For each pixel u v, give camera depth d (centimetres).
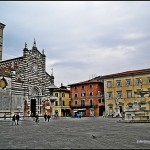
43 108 6788
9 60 6153
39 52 6888
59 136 1923
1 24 6662
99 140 1628
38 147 1327
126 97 8044
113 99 8281
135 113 4162
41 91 6794
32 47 6694
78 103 9394
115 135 1955
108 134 2047
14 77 6091
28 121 4825
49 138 1781
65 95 10212
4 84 5816
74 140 1642
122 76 8206
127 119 4188
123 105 8031
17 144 1455
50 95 7056
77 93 9481
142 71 7869
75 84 9562
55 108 9738
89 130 2527
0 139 1741
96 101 8975
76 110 9362
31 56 6625
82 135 1991
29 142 1551
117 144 1428
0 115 5591
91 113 9000
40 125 3556
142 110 4138
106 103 8400
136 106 4609
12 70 6059
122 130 2442
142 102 4750
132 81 8006
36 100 6638
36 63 6756
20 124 3847
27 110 6288
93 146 1355
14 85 6059
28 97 6381
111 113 8244
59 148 1290
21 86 6241
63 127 3075
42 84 6850
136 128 2669
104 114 8212
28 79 6450
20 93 6181
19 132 2356
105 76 8594
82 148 1288
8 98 5850
